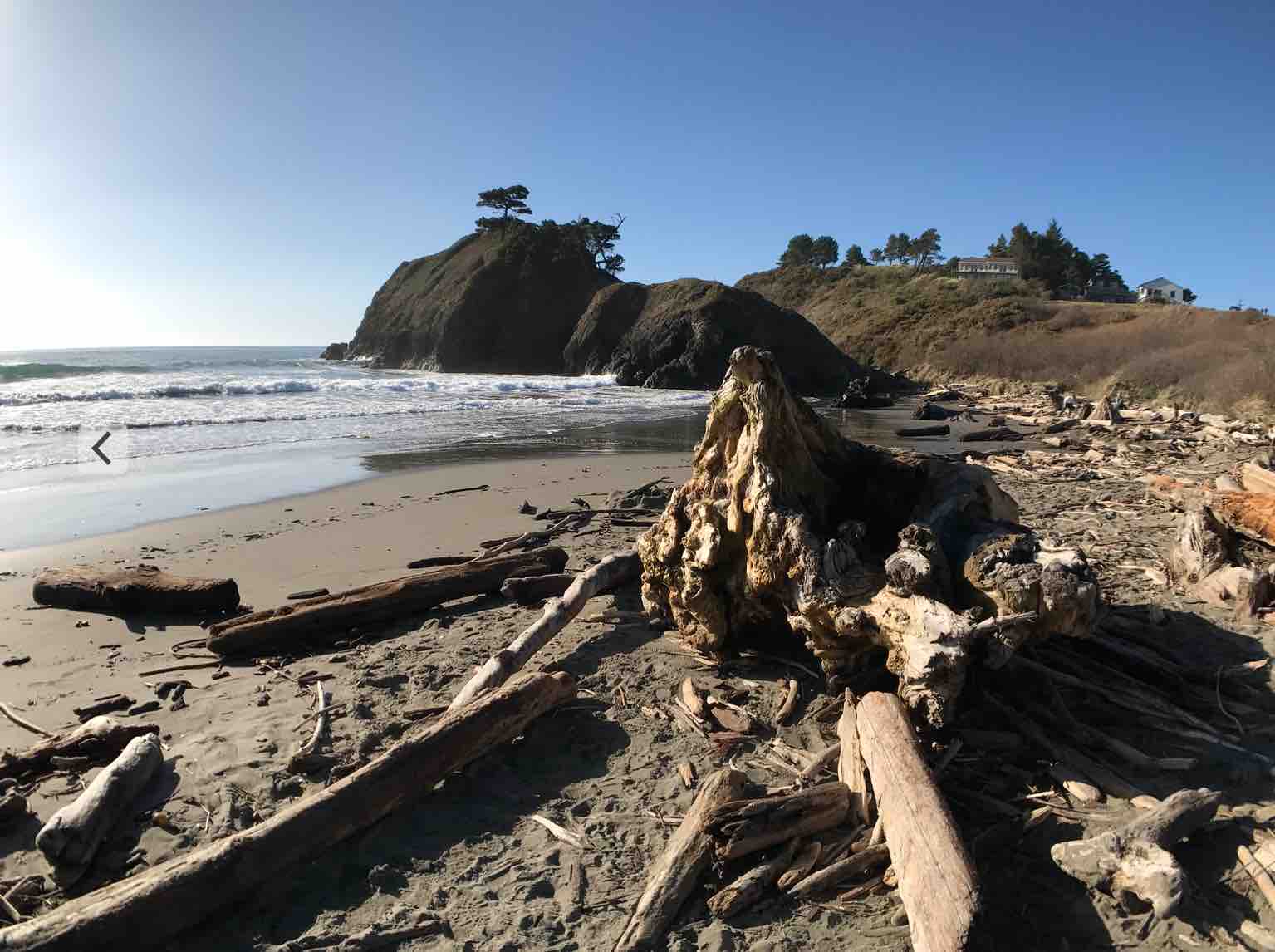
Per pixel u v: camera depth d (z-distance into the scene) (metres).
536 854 3.43
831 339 63.16
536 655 5.46
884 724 3.72
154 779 3.88
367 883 3.24
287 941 2.91
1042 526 9.16
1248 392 24.06
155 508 10.38
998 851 3.31
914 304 62.66
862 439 20.89
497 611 6.45
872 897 3.11
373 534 9.09
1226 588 6.10
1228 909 2.91
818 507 5.18
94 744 4.13
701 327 43.53
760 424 4.92
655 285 50.59
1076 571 3.84
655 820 3.65
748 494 4.91
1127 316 48.81
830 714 4.48
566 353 51.56
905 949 2.83
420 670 5.22
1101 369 35.06
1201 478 12.25
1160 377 29.39
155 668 5.31
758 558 4.79
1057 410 26.91
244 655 5.57
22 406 21.77
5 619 6.21
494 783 3.97
